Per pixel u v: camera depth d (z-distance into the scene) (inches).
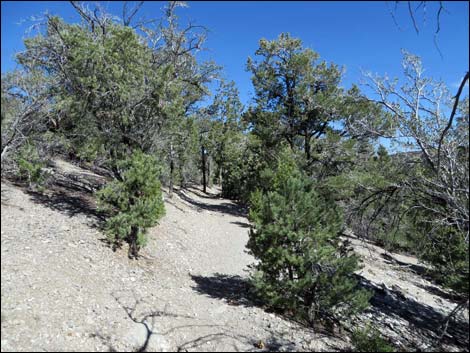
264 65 904.9
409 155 385.7
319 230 318.0
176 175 947.3
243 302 347.6
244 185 1048.2
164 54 658.2
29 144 436.5
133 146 461.7
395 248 794.2
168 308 299.9
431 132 350.9
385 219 468.1
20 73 407.5
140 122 460.4
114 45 440.8
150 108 453.7
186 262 463.2
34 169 456.4
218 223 813.2
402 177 379.9
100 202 385.4
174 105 459.8
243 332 281.3
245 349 253.8
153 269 389.7
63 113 447.5
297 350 267.3
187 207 890.1
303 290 317.1
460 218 319.9
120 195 384.2
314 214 317.7
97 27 534.6
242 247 627.8
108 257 364.8
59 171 647.1
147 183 386.3
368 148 740.0
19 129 406.9
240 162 1202.6
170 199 882.1
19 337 205.2
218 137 1047.0
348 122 522.9
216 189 1800.0
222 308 325.7
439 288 602.5
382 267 645.3
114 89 425.4
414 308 466.9
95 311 258.5
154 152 497.7
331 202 352.2
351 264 312.0
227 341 261.0
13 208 400.8
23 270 277.4
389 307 442.3
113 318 255.9
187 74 755.4
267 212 326.0
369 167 518.9
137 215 382.0
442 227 377.7
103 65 431.8
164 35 673.6
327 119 834.2
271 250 309.6
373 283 521.0
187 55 721.6
